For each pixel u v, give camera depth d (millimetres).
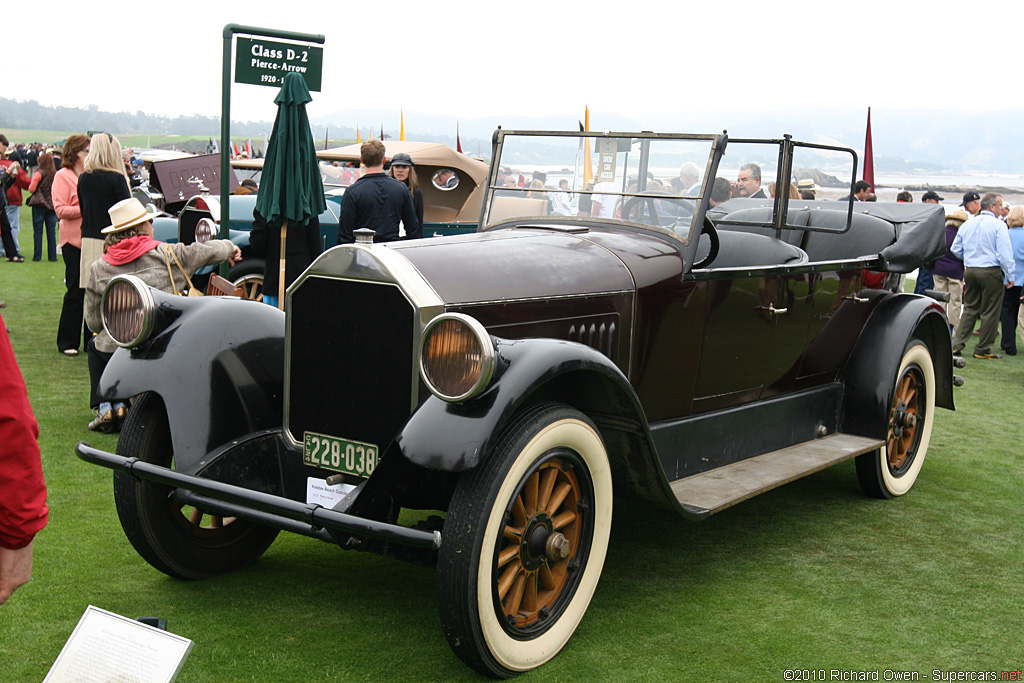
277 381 3176
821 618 2990
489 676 2506
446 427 2359
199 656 2580
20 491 1443
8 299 9227
